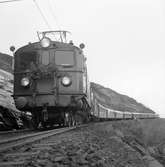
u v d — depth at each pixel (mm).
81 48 16234
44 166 5711
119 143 16484
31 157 6398
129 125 32812
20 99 15281
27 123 19203
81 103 15414
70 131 13211
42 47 15828
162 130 42188
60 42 15898
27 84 15367
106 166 7660
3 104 17969
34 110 15938
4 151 7070
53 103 14992
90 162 7156
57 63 15570
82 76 15625
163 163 22156
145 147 25578
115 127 24906
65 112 15773
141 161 14453
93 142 11297
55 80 15172
